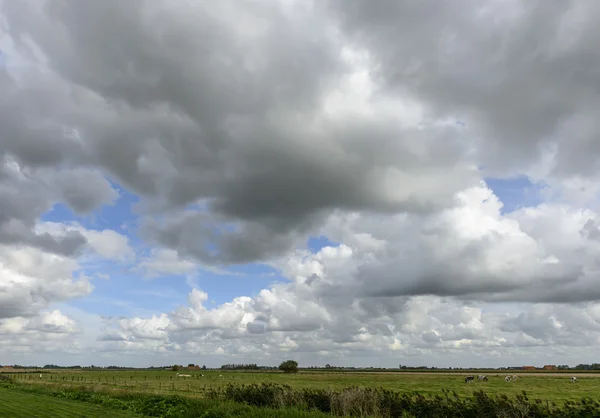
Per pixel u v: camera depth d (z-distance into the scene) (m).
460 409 20.94
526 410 19.23
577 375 155.88
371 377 125.94
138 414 22.94
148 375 127.44
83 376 109.44
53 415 20.91
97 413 22.45
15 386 49.25
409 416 21.42
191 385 70.62
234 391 31.19
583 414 18.42
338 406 23.73
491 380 108.94
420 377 125.81
